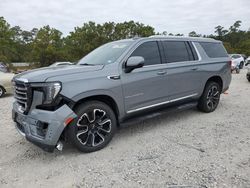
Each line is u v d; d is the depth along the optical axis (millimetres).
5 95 10453
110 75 4203
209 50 6320
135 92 4551
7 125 5738
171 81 5172
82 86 3857
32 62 39594
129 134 4902
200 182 3129
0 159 3977
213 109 6430
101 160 3840
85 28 35156
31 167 3691
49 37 38781
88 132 4051
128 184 3152
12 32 44438
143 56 4801
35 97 3717
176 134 4844
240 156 3812
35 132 3762
